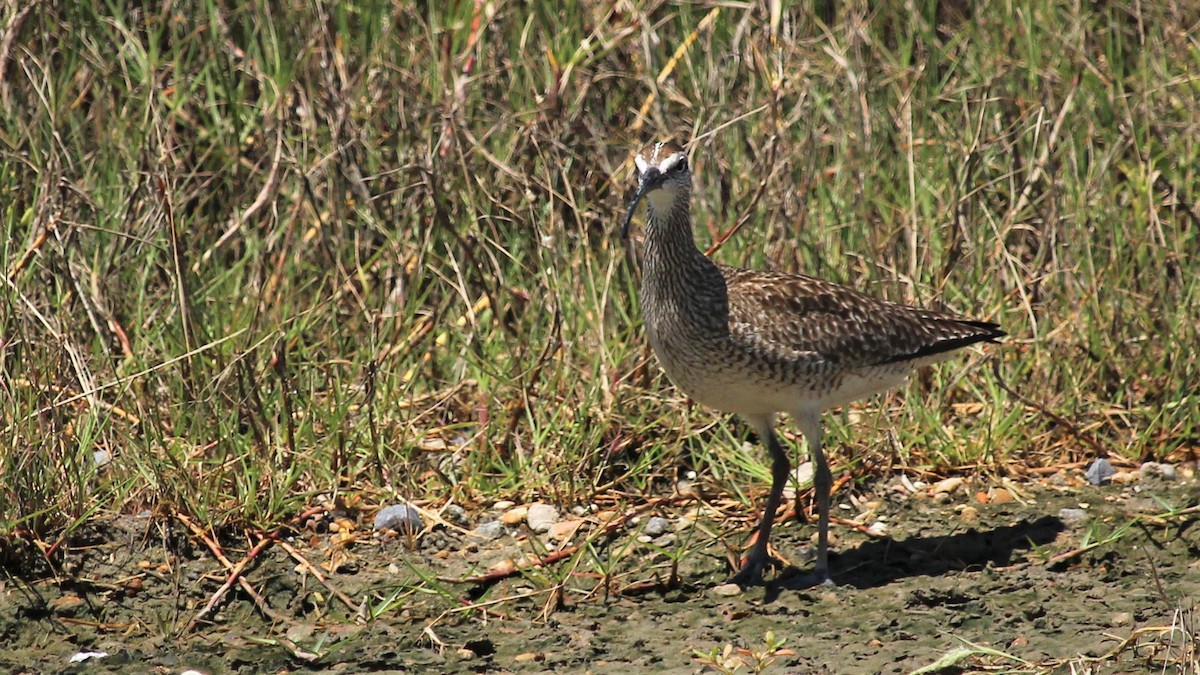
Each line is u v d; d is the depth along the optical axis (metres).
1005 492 11.64
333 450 11.45
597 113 14.23
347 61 14.34
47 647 9.73
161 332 12.25
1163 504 11.15
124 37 14.52
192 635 9.90
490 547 10.90
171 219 11.70
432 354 12.88
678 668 9.24
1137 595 10.07
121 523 10.73
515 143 13.71
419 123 14.02
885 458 11.92
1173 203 13.30
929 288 12.73
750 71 14.10
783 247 13.02
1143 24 15.51
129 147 13.59
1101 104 14.66
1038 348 12.62
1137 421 12.49
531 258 13.27
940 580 10.38
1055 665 9.05
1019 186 13.96
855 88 13.73
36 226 12.21
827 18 16.09
